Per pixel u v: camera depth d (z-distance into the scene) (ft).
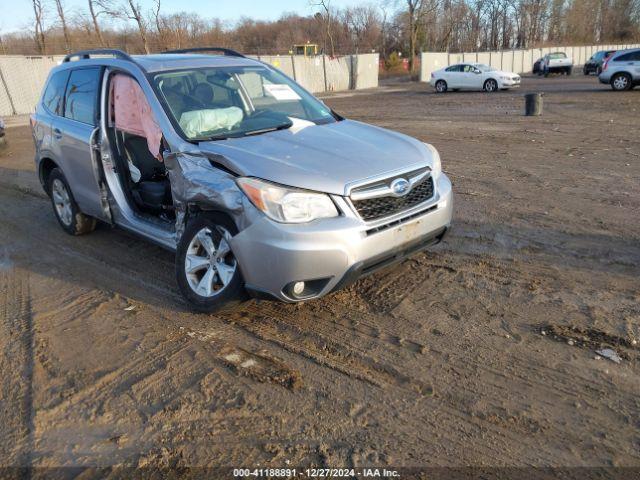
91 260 17.98
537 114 50.31
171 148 13.65
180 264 13.64
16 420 10.21
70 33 103.35
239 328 13.07
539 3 216.74
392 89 113.29
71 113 18.34
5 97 73.82
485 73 88.28
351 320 13.09
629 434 9.08
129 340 12.81
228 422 9.83
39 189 28.37
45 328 13.62
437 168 13.82
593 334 11.94
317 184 11.52
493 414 9.70
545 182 25.11
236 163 12.10
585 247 16.90
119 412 10.25
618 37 242.17
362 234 11.62
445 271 15.48
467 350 11.62
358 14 213.05
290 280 11.45
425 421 9.63
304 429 9.56
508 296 13.85
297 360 11.62
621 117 46.55
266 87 16.58
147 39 99.50
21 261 18.24
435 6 164.14
